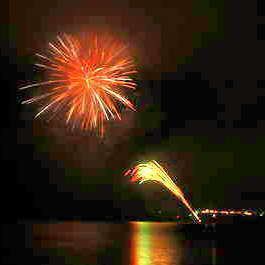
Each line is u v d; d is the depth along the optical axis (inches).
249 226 3319.4
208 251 1681.8
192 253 1594.5
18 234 2493.8
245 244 2014.0
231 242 2114.9
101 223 3964.1
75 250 1641.2
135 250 1662.2
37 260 1317.7
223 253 1621.6
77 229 3043.8
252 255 1560.0
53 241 2038.6
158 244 1943.9
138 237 2347.4
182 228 3203.7
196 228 3203.7
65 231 2795.3
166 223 3924.7
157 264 1259.8
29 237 2283.5
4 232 2635.3
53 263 1250.6
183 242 2074.3
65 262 1274.6
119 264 1238.3
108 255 1472.7
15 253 1517.0
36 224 3663.9
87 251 1606.8
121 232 2753.4
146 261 1321.4
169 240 2174.0
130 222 4158.5
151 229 3093.0
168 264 1263.5
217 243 2052.2
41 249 1663.4
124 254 1507.1
